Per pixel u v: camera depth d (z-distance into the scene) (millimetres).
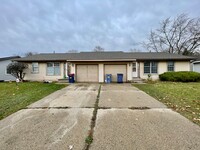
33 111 5621
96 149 3049
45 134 3725
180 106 6148
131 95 8617
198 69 21984
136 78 17375
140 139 3434
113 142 3316
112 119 4719
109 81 16609
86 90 10602
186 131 3818
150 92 9562
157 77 18281
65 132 3826
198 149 3012
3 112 5496
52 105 6453
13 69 17531
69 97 8117
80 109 5824
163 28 33312
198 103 6590
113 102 6922
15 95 8727
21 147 3141
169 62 18359
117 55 19875
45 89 10969
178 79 16469
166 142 3287
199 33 29812
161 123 4359
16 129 4035
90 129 3996
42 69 19078
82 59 17109
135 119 4703
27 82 17234
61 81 17172
